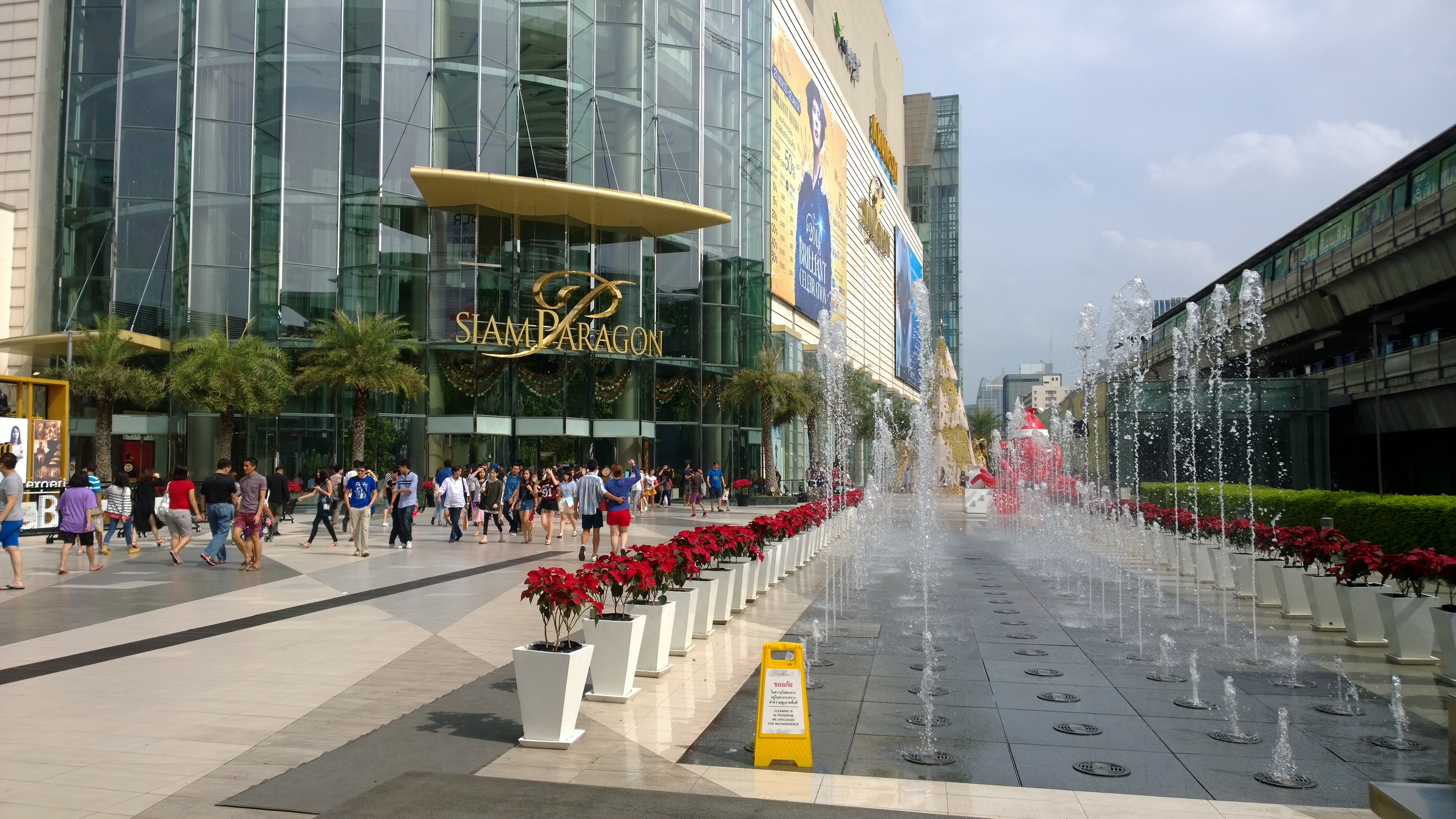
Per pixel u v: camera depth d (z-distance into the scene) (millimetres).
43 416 23922
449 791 5012
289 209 34281
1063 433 44594
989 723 6551
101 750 5727
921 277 134625
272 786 5062
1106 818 4762
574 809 4754
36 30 39438
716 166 43219
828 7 77125
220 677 7719
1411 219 26859
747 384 40625
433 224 35344
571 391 36750
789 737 5555
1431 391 29484
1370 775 5445
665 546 8820
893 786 5215
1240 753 5871
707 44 43344
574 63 37156
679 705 6941
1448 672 7738
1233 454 29703
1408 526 14570
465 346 34969
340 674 7832
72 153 35625
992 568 17031
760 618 11102
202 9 35062
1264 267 42219
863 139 87812
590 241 37938
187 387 29172
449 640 9367
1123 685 7719
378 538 23125
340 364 30625
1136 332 22359
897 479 62375
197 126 34562
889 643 9547
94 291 35000
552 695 5848
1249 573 12938
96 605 11734
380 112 34719
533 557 18141
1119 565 17609
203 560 17109
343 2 35281
